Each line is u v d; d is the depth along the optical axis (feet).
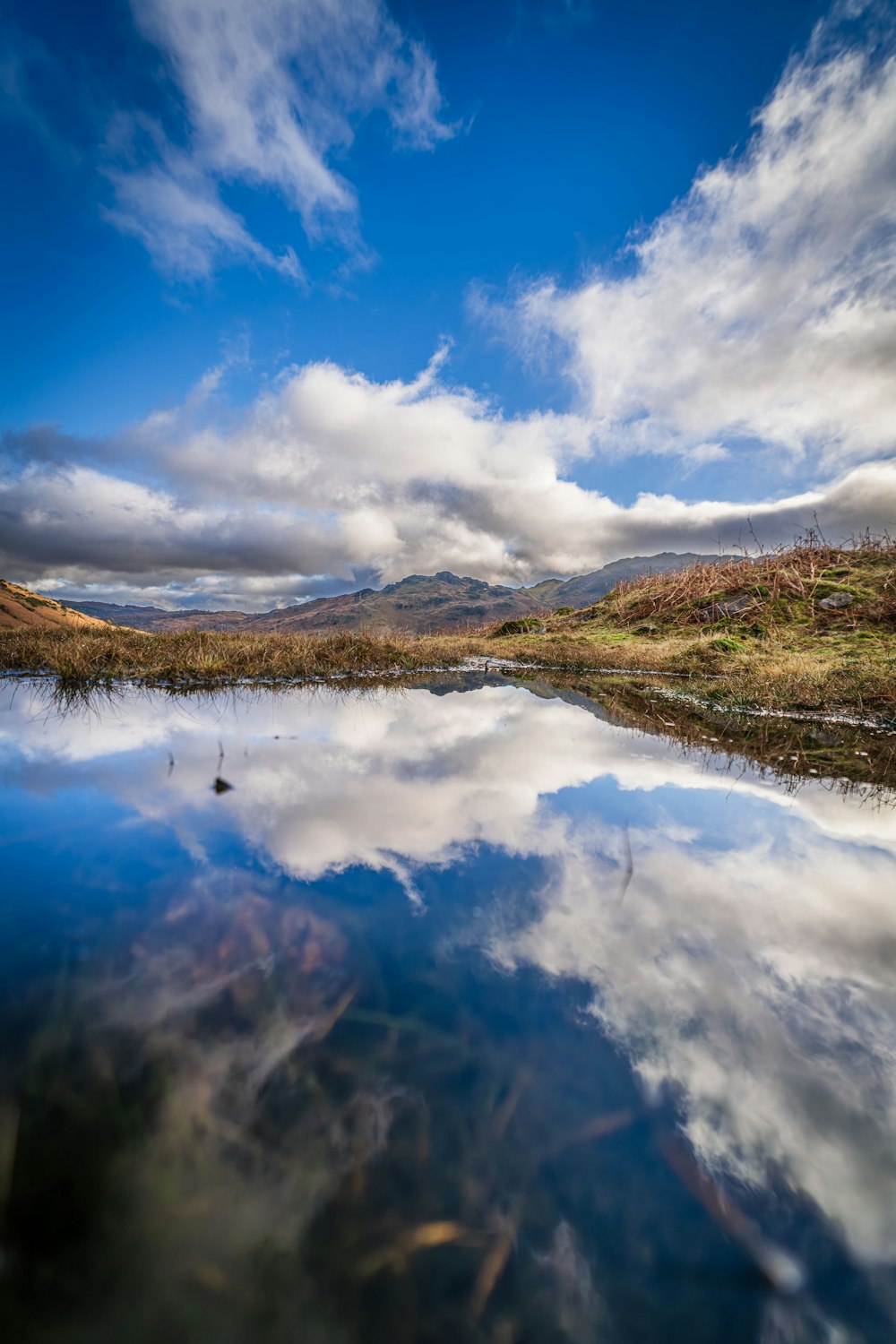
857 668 28.48
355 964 5.86
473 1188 3.49
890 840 9.89
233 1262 3.06
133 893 7.25
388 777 13.23
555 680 38.73
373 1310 2.92
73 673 29.63
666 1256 3.16
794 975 5.82
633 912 7.16
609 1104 4.12
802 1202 3.43
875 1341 2.86
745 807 11.76
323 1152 3.66
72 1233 3.12
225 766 13.69
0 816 10.07
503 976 5.70
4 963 5.60
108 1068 4.23
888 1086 4.32
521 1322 2.89
